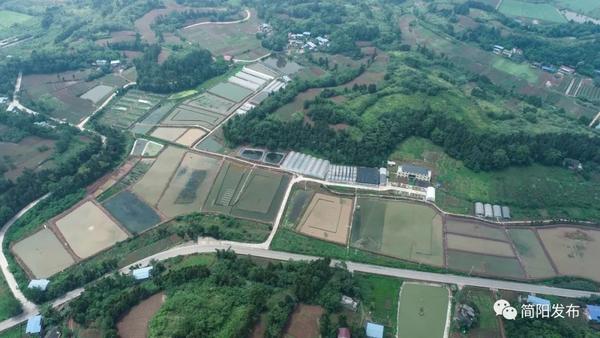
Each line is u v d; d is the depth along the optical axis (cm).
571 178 18400
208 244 15588
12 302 13425
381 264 14962
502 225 16550
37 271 14875
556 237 16112
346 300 13175
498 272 14775
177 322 11625
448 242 15812
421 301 13762
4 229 16475
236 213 17075
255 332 11706
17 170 18438
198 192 18175
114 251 15575
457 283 14325
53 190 17762
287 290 13062
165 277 13362
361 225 16438
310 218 16750
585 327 13000
